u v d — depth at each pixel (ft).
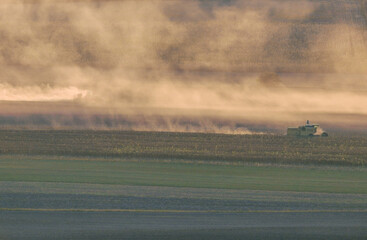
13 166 397.39
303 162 442.09
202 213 256.11
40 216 244.22
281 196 297.12
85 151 474.08
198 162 436.76
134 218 245.04
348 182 355.77
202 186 328.29
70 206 263.08
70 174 364.79
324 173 395.55
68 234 219.61
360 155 480.64
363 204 279.90
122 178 353.10
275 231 229.04
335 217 252.01
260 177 371.35
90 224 233.96
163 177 362.12
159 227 231.91
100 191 301.22
